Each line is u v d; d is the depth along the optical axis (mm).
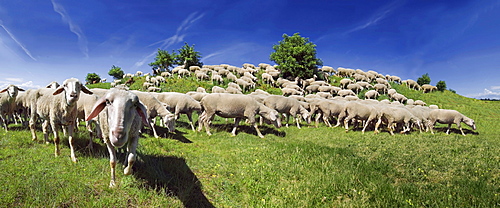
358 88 31188
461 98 32812
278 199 4941
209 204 4652
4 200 3756
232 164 6785
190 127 12555
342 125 16297
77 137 7430
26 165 5148
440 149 8695
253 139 10328
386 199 4824
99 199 4145
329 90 30000
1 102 8516
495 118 22766
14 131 8312
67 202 3971
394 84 36906
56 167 5211
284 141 10211
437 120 15000
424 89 35344
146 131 10195
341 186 5402
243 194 5145
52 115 5652
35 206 3754
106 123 4500
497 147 9141
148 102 9305
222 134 11016
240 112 10961
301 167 6598
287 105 14227
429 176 6172
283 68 38219
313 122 17812
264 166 6648
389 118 13031
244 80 30844
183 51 52781
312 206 4734
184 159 6812
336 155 7691
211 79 34125
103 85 36938
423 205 4688
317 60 38375
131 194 4457
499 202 4637
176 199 4559
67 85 4988
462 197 4895
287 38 41219
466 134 14320
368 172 6211
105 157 6074
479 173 6168
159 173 5445
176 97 11750
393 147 9164
